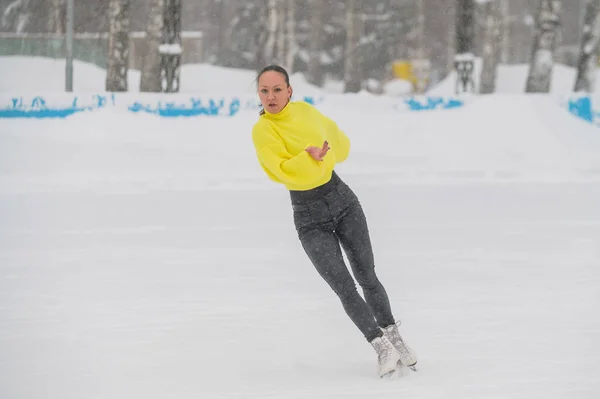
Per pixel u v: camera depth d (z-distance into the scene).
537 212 29.22
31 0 95.62
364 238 12.78
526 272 19.64
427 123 47.28
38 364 13.07
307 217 12.68
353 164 42.12
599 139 46.19
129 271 20.14
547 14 61.66
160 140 43.53
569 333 14.43
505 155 44.09
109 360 13.30
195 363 13.17
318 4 111.81
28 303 17.02
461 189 35.34
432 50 131.00
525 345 13.76
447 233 25.08
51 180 37.19
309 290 18.16
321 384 12.08
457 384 11.85
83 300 17.31
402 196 33.22
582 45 63.41
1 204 31.22
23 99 44.53
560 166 41.88
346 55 83.88
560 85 81.62
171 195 33.81
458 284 18.45
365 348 14.00
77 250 22.81
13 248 23.09
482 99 49.00
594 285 18.25
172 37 53.66
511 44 132.12
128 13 61.34
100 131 43.59
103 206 30.89
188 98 46.12
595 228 25.97
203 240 24.27
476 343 13.92
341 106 48.25
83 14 91.69
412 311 16.14
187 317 15.96
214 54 136.50
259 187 36.19
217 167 40.69
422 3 113.00
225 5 138.12
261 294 17.78
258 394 11.62
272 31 73.19
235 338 14.59
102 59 82.00
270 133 12.48
